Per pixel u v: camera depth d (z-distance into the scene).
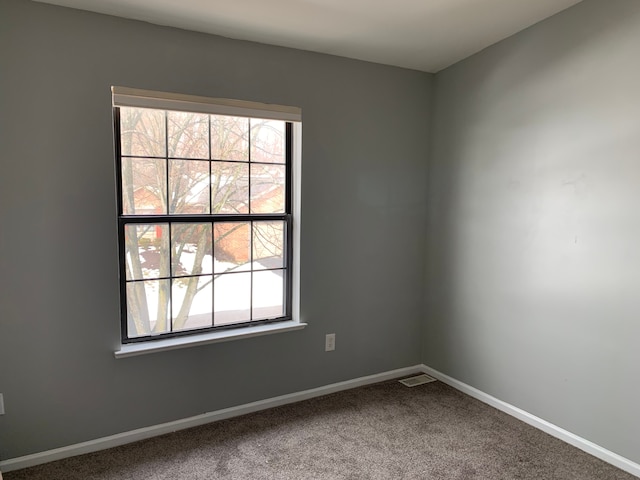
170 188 2.35
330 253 2.80
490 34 2.48
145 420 2.31
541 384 2.44
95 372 2.17
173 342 2.33
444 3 2.12
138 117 2.24
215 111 2.30
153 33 2.16
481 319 2.79
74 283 2.10
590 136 2.15
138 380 2.27
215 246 2.50
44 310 2.05
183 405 2.40
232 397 2.54
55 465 2.07
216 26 2.22
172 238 2.38
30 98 1.94
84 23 2.01
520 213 2.52
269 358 2.64
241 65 2.40
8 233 1.96
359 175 2.86
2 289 1.97
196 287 2.47
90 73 2.04
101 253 2.14
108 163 2.12
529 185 2.46
